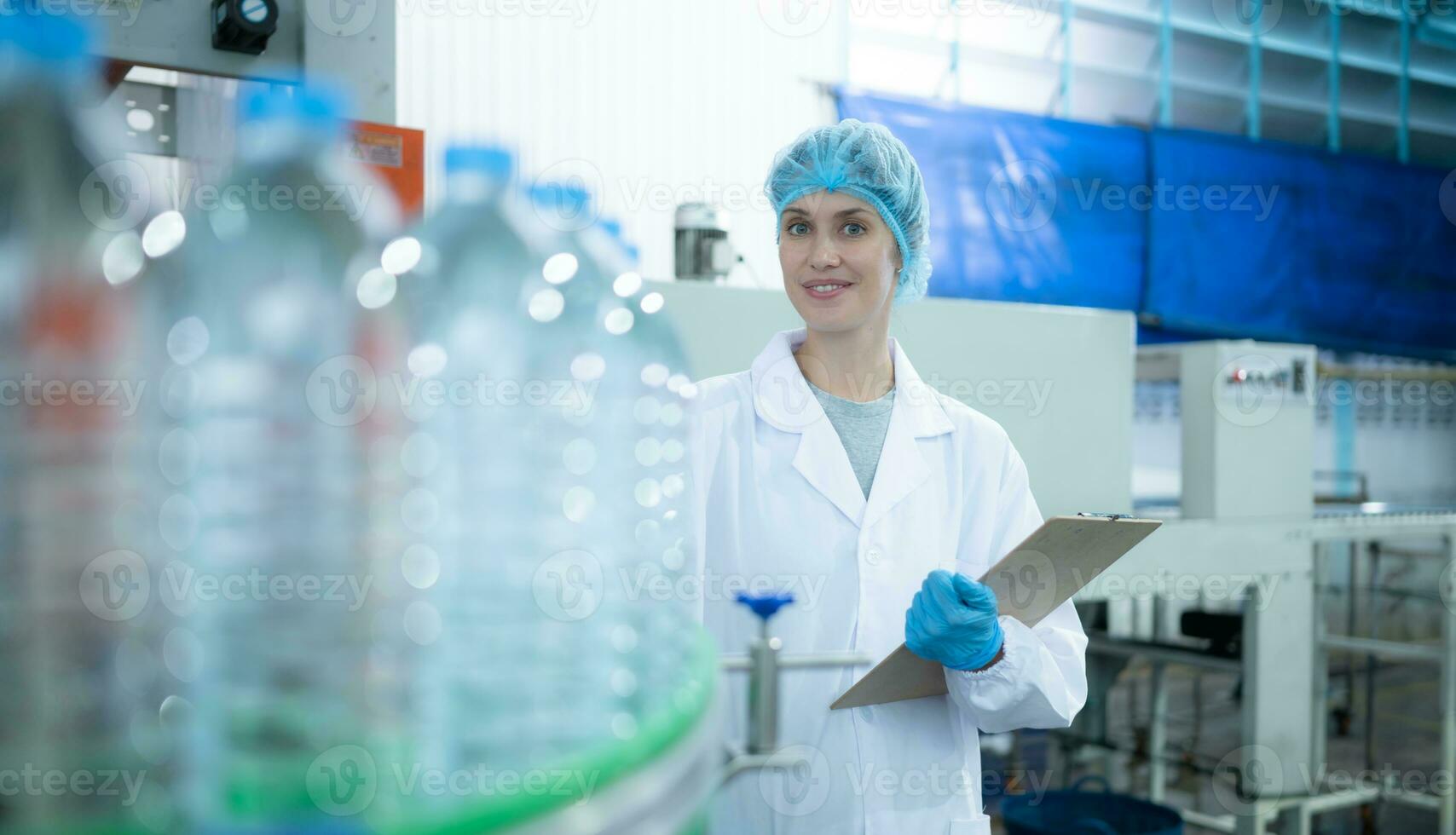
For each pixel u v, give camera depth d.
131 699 0.46
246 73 1.53
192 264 0.56
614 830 0.40
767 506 1.12
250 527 0.57
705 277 2.11
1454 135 6.54
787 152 1.14
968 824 1.06
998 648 0.97
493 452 0.79
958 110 4.65
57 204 0.48
